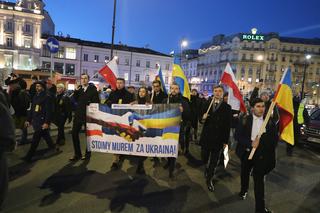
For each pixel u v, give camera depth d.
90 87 6.69
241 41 80.25
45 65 54.28
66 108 8.20
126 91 6.81
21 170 5.96
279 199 5.26
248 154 4.71
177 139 5.80
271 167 4.48
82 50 55.12
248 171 4.92
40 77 24.72
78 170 6.15
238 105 6.75
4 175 2.93
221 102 5.53
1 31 51.78
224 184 5.85
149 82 60.50
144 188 5.33
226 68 6.86
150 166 6.77
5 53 51.91
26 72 24.52
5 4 51.81
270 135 4.48
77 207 4.40
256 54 80.31
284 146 10.83
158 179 5.88
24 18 52.72
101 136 6.07
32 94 10.40
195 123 9.52
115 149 6.04
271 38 80.31
